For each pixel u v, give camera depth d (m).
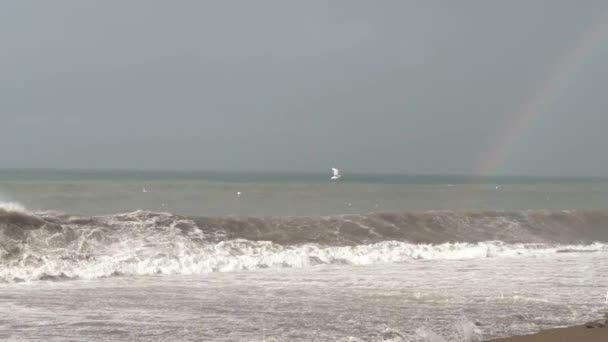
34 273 21.53
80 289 19.77
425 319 16.45
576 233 39.50
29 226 25.62
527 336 14.84
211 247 27.06
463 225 37.59
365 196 60.44
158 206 46.44
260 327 15.36
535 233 38.16
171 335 14.54
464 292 20.34
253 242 28.59
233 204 49.69
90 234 26.33
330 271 24.62
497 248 32.12
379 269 25.45
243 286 20.91
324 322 15.95
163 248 26.12
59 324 15.28
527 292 20.53
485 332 15.23
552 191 78.81
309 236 31.53
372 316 16.69
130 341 13.98
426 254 29.67
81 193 51.84
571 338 14.69
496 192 72.69
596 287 21.77
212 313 16.75
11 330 14.62
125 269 22.95
